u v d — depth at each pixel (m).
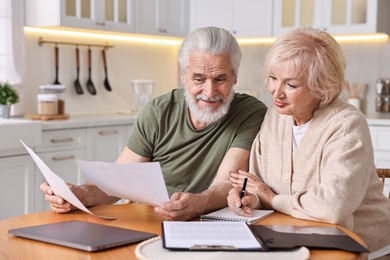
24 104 4.18
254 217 1.71
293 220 1.71
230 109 2.18
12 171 3.50
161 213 1.69
